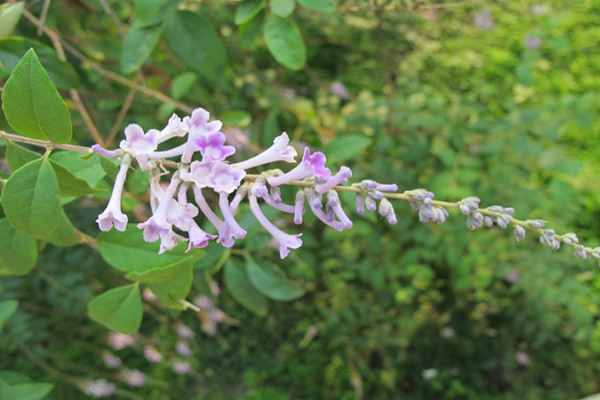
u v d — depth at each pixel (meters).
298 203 0.18
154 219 0.17
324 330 0.49
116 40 0.35
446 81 0.57
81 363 0.47
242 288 0.30
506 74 0.58
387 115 0.45
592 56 0.64
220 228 0.18
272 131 0.32
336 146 0.30
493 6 0.48
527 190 0.44
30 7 0.31
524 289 0.46
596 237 0.54
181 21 0.27
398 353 0.50
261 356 0.51
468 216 0.20
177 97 0.31
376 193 0.19
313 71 0.54
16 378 0.30
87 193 0.20
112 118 0.36
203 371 0.49
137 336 0.44
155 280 0.21
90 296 0.39
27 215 0.18
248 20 0.27
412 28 0.49
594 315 0.51
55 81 0.27
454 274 0.47
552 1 0.53
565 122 0.44
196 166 0.17
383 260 0.45
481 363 0.52
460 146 0.43
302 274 0.45
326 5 0.24
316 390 0.50
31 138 0.18
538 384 0.52
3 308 0.28
